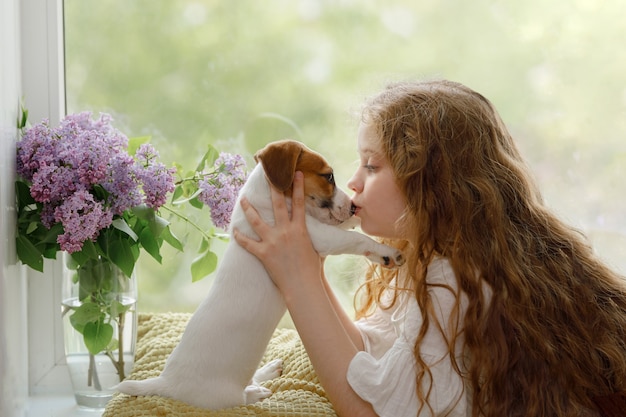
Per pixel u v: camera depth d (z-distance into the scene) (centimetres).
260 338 151
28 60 189
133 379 171
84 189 154
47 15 189
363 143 160
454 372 142
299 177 153
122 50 209
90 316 164
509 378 144
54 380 197
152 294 218
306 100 222
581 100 231
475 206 151
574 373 144
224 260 155
